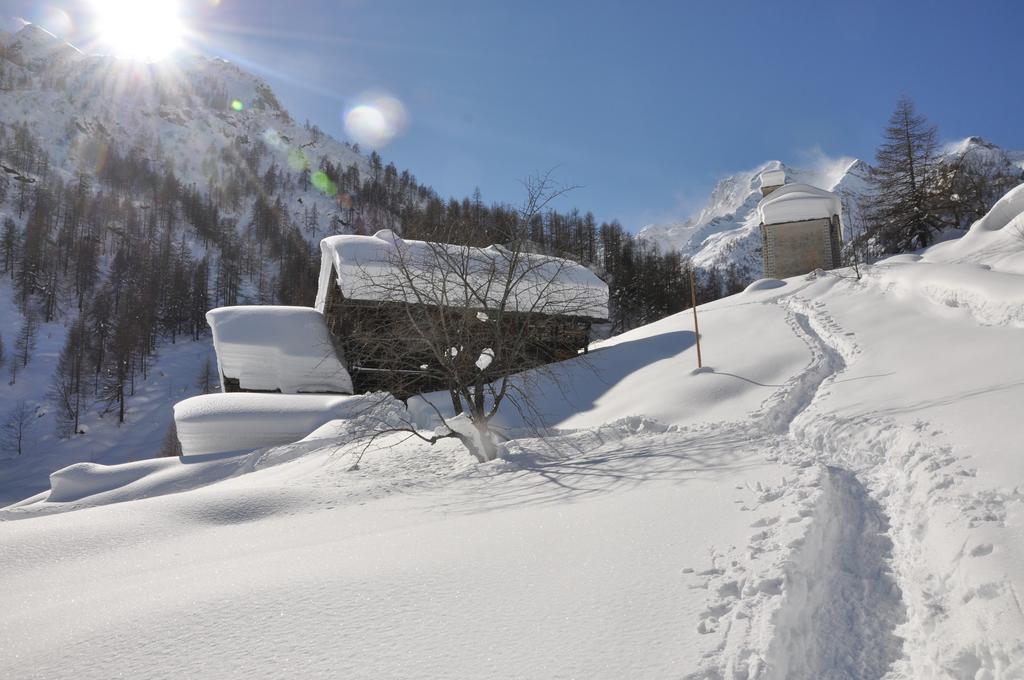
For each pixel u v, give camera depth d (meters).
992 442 7.00
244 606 4.70
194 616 4.59
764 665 3.33
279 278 147.38
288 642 4.06
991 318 15.21
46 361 96.00
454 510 8.51
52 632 4.70
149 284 121.06
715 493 7.05
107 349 99.25
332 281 25.67
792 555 4.82
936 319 17.34
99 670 3.90
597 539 5.80
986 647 3.45
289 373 24.09
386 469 13.18
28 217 146.00
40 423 81.50
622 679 3.33
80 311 110.50
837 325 20.22
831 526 5.87
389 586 4.92
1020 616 3.52
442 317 13.48
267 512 9.68
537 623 4.10
